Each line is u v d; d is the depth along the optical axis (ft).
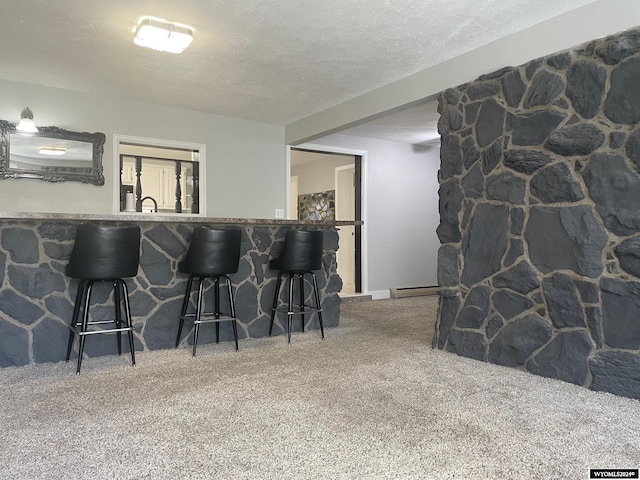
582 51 9.21
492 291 10.72
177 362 10.48
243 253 13.09
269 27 10.55
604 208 8.82
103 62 12.59
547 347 9.57
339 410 7.50
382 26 10.50
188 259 11.34
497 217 10.70
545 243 9.74
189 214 17.81
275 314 13.66
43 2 9.34
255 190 18.94
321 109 17.28
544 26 10.14
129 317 10.30
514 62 10.75
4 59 12.35
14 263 10.08
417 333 13.93
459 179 11.67
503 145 10.61
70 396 8.16
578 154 9.25
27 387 8.64
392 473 5.47
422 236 24.75
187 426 6.84
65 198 14.84
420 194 24.67
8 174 13.87
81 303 10.70
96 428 6.75
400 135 22.13
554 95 9.64
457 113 11.80
